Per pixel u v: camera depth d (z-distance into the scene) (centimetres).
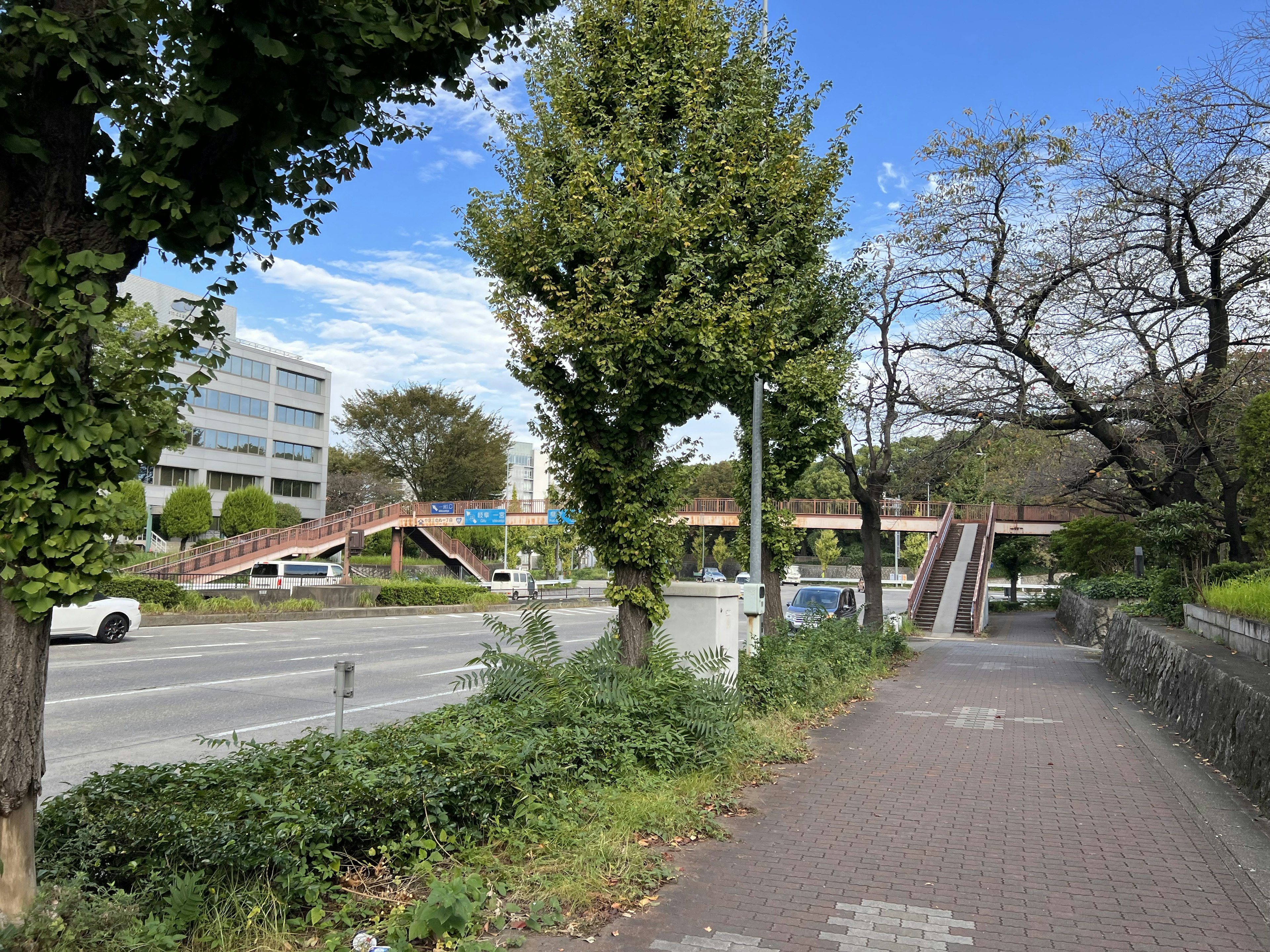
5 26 301
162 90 359
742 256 846
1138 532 2577
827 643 1320
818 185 985
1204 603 1317
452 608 3550
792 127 928
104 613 1856
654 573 868
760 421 1161
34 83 315
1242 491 1869
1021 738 950
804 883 487
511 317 795
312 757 514
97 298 312
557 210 788
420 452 7131
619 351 755
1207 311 1778
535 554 6994
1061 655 2111
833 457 1902
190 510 5038
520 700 691
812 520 4356
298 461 7131
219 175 346
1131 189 1662
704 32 859
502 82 438
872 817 625
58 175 322
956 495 4803
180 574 3559
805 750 831
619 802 580
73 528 317
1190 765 823
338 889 434
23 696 323
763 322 866
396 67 375
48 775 745
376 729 608
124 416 328
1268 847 565
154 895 384
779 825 601
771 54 1005
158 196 329
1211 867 525
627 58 843
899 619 2845
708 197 848
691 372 802
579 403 815
